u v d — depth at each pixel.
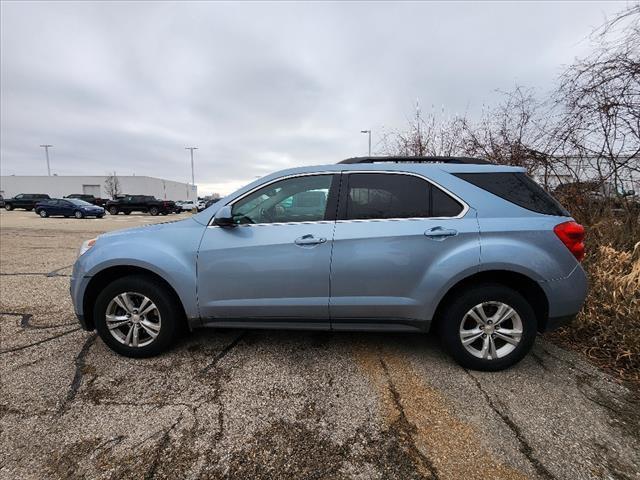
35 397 2.66
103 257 3.13
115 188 64.69
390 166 3.07
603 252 4.66
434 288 2.87
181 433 2.30
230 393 2.71
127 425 2.37
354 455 2.12
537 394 2.70
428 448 2.18
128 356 3.23
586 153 5.52
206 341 3.54
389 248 2.90
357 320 3.02
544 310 2.93
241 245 3.03
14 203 36.06
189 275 3.06
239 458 2.10
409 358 3.22
